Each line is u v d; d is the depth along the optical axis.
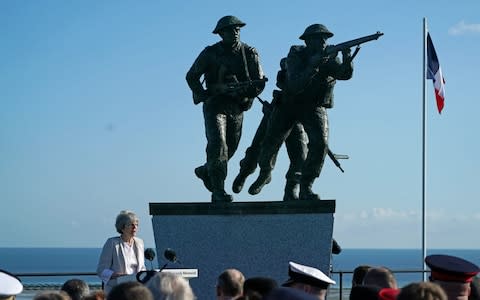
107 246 14.27
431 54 30.88
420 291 6.85
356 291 8.78
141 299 7.06
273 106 19.09
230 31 19.12
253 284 9.02
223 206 18.81
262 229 18.52
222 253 18.77
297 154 19.28
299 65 18.47
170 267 19.14
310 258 18.08
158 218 19.36
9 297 8.54
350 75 18.30
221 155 19.08
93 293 9.40
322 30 18.41
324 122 18.55
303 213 18.19
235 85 19.05
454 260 9.19
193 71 19.38
